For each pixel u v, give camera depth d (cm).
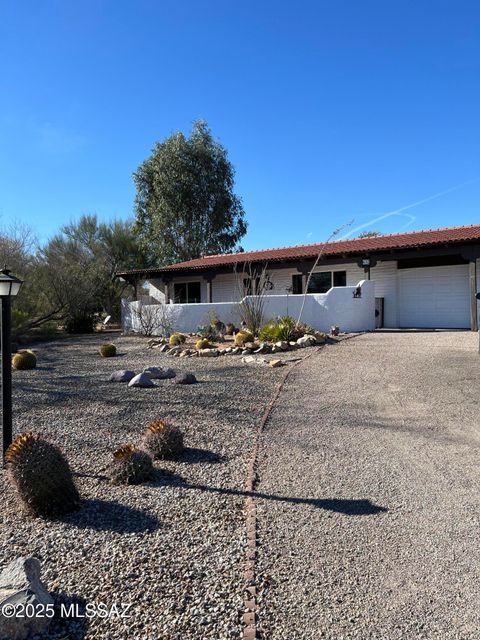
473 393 738
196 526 352
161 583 282
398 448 514
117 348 1504
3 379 482
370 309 1652
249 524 352
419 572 292
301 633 241
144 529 348
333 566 299
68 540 334
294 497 399
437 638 237
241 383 877
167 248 3294
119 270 3195
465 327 1692
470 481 425
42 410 700
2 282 470
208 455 506
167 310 1825
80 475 456
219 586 279
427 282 1766
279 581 284
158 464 483
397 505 381
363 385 821
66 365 1166
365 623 248
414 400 711
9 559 310
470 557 308
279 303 1650
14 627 236
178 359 1220
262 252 2377
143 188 3388
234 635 239
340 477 439
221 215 3397
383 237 2033
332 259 1809
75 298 2083
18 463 372
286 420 627
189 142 3388
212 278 2130
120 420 641
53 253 2691
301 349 1245
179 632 242
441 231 1898
